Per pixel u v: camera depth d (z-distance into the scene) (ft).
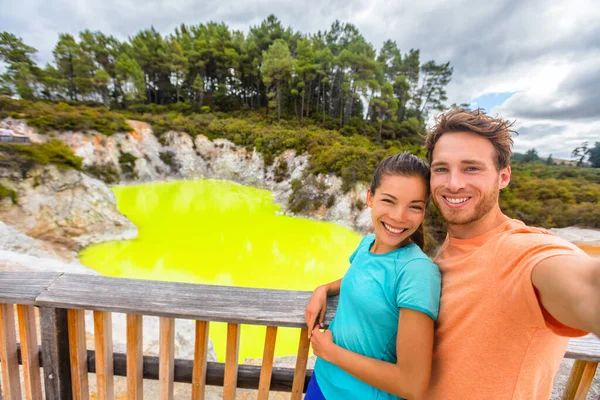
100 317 5.05
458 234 3.60
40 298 4.84
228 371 5.16
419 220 3.86
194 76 188.85
